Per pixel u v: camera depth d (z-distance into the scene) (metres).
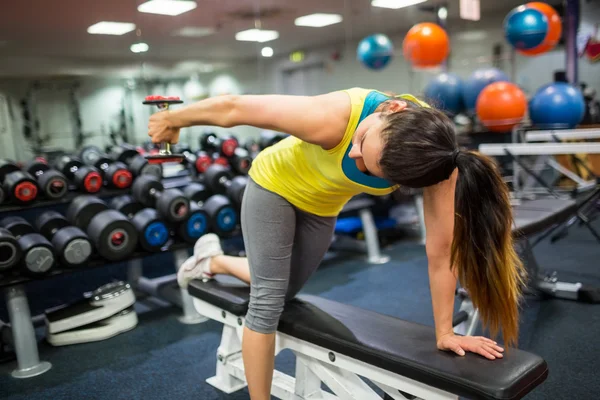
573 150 2.63
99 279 3.52
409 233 4.19
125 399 1.91
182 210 2.69
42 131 4.87
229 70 5.60
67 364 2.25
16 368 2.25
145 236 2.61
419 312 2.58
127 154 3.40
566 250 3.50
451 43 6.50
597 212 3.91
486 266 1.04
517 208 2.35
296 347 1.53
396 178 1.02
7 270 2.21
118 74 5.15
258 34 5.41
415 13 5.27
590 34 4.09
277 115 1.16
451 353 1.17
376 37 4.43
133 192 2.90
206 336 2.47
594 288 2.62
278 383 1.73
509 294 1.07
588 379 1.84
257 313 1.42
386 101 1.15
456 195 1.03
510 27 3.55
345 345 1.32
